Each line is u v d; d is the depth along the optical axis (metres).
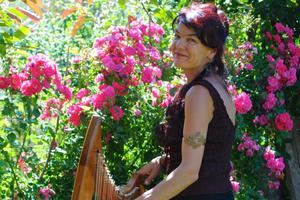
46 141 4.93
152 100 5.18
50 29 6.45
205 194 3.23
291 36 6.63
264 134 6.28
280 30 6.55
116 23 5.98
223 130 3.25
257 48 6.42
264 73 6.18
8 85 4.55
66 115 5.04
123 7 5.21
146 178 3.86
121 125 5.03
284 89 6.74
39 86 4.55
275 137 6.37
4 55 4.62
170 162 3.33
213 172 3.24
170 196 3.12
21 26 4.59
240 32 6.20
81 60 5.28
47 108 4.83
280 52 6.58
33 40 5.91
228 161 3.35
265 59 6.26
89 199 2.91
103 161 3.16
